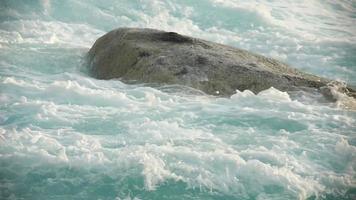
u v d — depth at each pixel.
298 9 33.38
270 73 17.84
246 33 29.38
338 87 17.42
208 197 11.50
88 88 16.78
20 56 21.58
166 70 18.08
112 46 20.23
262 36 28.80
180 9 31.31
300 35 28.86
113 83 18.06
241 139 13.71
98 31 28.72
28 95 16.22
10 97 15.93
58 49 23.16
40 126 14.12
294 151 13.17
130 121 14.51
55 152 12.63
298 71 19.41
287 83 17.52
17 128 13.98
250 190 11.70
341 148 13.25
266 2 33.78
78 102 15.87
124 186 11.71
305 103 16.56
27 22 27.78
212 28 30.11
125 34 20.52
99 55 20.47
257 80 17.55
